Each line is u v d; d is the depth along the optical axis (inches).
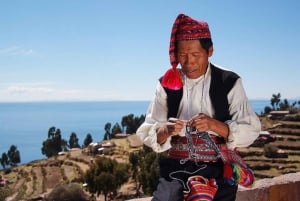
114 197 2060.8
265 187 130.0
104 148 3484.3
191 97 81.9
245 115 79.2
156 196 77.5
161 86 84.5
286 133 2790.4
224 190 79.8
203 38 78.0
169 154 84.3
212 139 80.4
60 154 3934.5
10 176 3376.0
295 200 135.9
